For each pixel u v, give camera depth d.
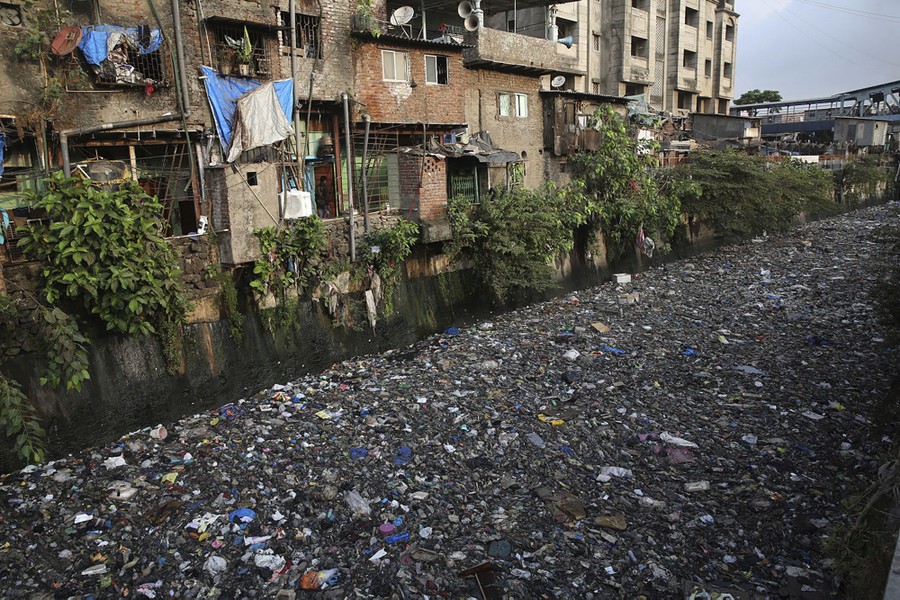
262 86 14.29
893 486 7.13
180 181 13.84
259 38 14.84
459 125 19.28
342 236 15.48
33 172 11.83
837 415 11.34
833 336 16.05
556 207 20.36
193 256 12.64
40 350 10.57
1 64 11.20
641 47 37.84
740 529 8.11
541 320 18.36
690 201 28.55
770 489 8.98
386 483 9.23
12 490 9.35
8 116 11.22
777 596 6.81
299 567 7.52
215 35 14.02
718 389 12.73
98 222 10.68
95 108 12.37
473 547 7.78
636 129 29.12
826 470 9.47
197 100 13.73
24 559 7.71
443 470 9.64
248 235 13.15
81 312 11.12
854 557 6.57
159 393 12.02
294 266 14.15
